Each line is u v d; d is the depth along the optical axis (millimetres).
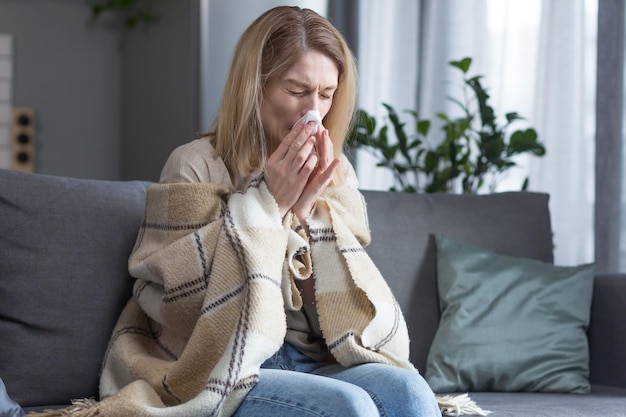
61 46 6582
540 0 3797
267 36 2047
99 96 6613
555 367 2506
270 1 4793
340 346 1979
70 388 2150
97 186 2279
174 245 1936
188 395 1851
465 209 2760
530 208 2838
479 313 2543
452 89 4141
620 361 2562
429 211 2717
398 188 4316
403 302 2596
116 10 6555
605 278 2635
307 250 1996
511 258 2672
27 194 2180
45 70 6559
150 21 5883
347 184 2307
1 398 1777
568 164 3627
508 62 3883
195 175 2070
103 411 1770
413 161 4270
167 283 1914
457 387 2492
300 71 2027
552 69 3676
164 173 2129
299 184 1965
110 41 6605
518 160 3820
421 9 4289
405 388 1721
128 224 2264
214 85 4980
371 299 1983
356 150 4426
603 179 3379
